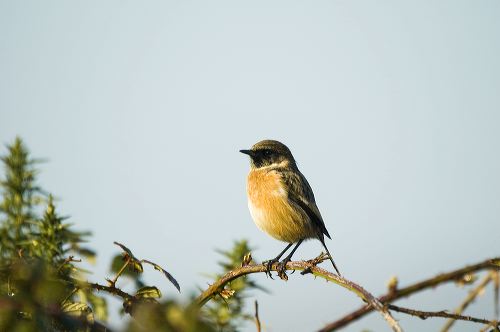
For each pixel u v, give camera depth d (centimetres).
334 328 641
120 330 433
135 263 716
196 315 428
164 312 428
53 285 477
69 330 519
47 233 739
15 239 749
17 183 779
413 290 695
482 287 803
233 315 773
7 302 465
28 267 480
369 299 665
